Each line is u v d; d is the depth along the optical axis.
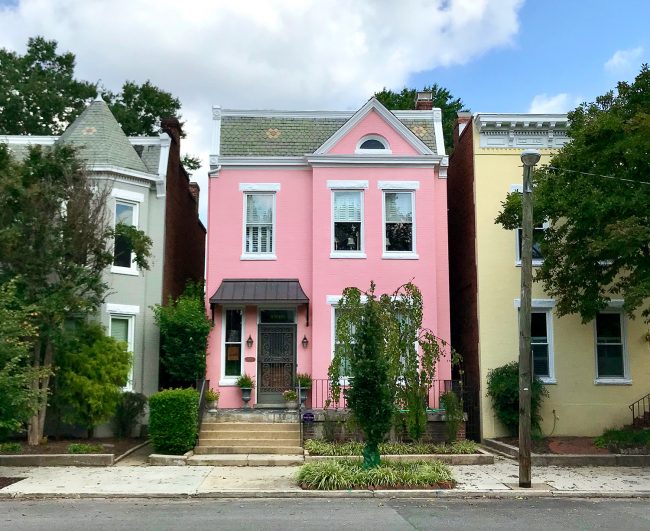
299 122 23.31
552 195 17.50
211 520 10.67
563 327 20.95
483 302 21.03
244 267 21.64
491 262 21.23
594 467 16.52
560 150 19.27
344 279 21.14
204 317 20.64
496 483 14.17
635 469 16.22
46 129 35.16
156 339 21.48
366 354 14.48
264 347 21.39
